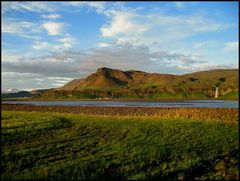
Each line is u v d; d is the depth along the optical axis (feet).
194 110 235.61
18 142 81.87
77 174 51.11
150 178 49.16
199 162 60.95
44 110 296.30
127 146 78.07
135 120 158.71
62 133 102.42
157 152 69.26
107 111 262.88
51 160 62.64
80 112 255.09
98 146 78.28
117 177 49.70
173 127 122.21
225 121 148.97
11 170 54.54
